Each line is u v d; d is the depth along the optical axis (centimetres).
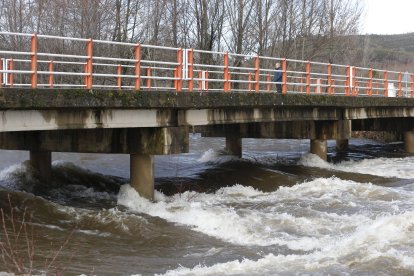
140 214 1608
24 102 1315
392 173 2581
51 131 1884
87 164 2648
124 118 1602
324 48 5481
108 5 3628
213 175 2319
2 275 981
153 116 1689
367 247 1188
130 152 1781
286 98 2209
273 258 1139
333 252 1176
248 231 1425
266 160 2845
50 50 3350
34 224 1414
